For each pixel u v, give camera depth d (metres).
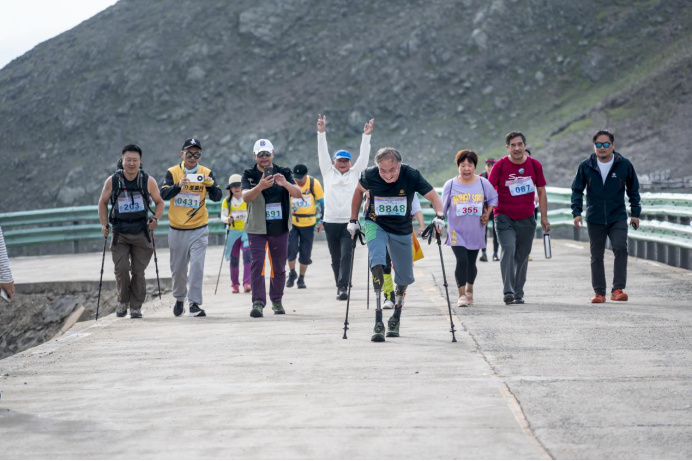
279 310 23.52
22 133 181.25
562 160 136.62
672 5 189.38
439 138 159.88
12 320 34.66
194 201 23.81
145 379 14.49
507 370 14.12
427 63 181.62
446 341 17.33
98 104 184.75
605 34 184.50
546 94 169.00
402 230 18.00
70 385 14.23
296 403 12.21
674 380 13.13
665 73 156.38
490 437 10.14
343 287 26.30
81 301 34.06
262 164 23.05
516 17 192.00
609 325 18.77
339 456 9.55
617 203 23.08
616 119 147.25
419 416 11.21
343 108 172.25
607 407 11.49
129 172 23.61
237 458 9.62
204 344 18.27
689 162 126.94
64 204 156.38
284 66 189.88
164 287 33.34
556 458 9.31
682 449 9.59
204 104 181.00
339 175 27.11
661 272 29.77
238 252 30.80
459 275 22.91
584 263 34.44
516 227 23.20
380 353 16.16
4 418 11.91
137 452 10.04
